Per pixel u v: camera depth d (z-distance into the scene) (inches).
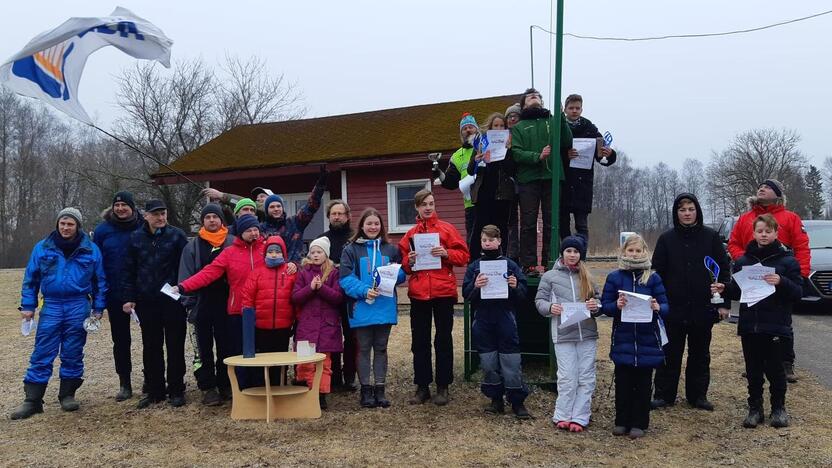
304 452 199.2
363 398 247.1
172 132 1218.6
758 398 221.1
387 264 246.5
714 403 249.3
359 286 240.8
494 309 233.8
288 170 586.2
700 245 237.8
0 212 1914.4
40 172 1971.0
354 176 575.8
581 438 211.6
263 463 190.7
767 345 220.2
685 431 218.1
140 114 1196.5
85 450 206.2
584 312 215.6
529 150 267.7
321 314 245.4
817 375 289.3
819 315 468.4
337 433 216.8
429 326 251.6
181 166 644.7
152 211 250.7
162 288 237.6
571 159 275.3
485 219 286.5
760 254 225.0
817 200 2812.5
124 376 268.4
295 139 682.8
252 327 235.5
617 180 3437.5
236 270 244.7
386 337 249.3
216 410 246.7
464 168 305.0
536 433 216.4
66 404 252.7
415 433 216.4
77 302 255.3
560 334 224.7
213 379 252.8
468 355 285.1
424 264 242.5
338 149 605.9
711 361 315.9
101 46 273.4
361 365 246.7
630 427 214.2
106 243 261.4
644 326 212.2
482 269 229.0
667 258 240.4
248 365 224.4
